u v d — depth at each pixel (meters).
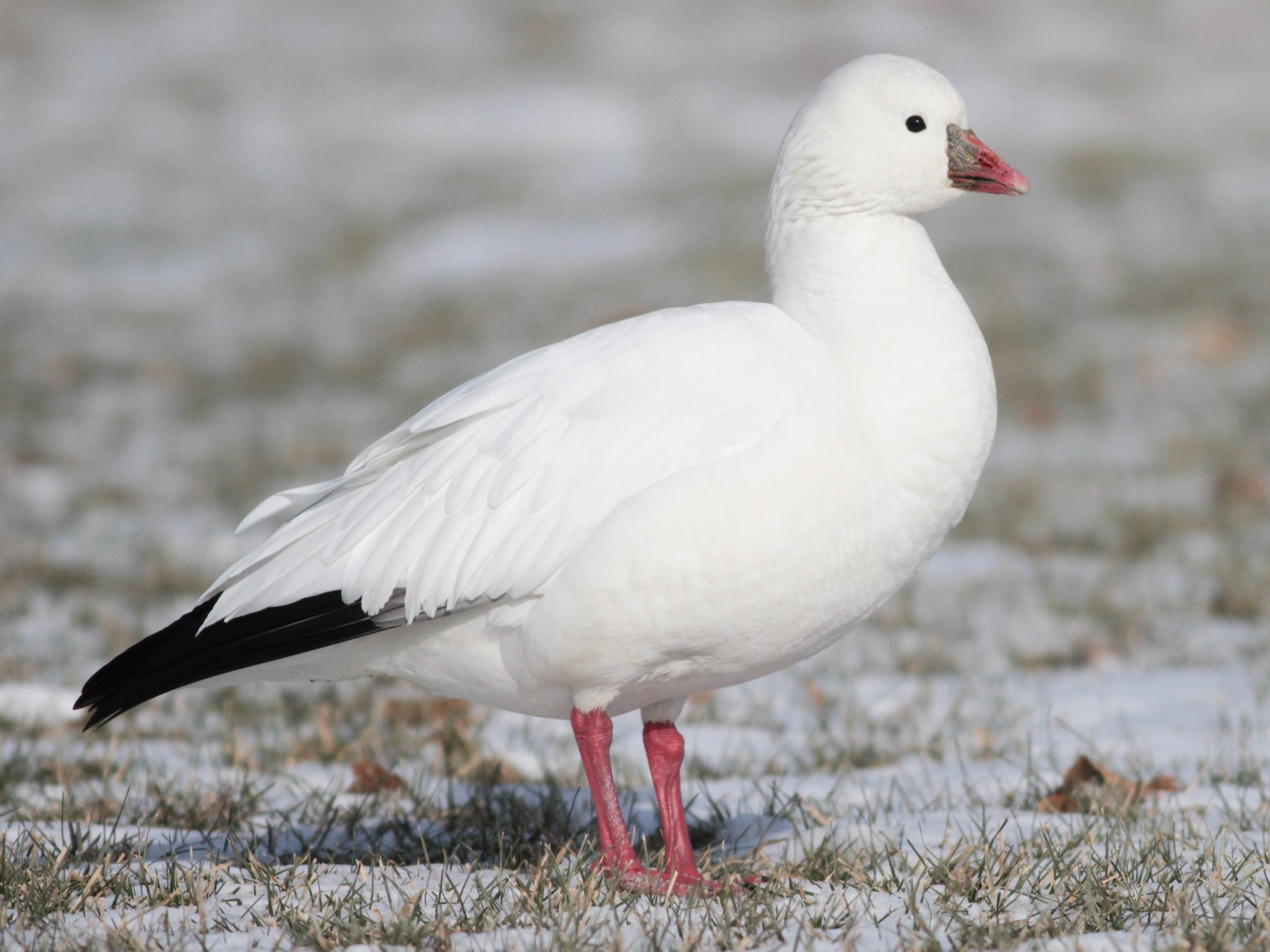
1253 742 9.59
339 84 52.72
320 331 28.58
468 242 34.91
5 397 23.70
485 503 6.52
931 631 12.86
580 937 5.74
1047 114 43.81
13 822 7.93
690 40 56.25
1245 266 28.58
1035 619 13.02
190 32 59.59
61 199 41.25
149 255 36.22
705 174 39.50
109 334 29.11
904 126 7.05
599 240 33.91
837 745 9.84
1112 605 13.10
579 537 6.38
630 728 10.73
